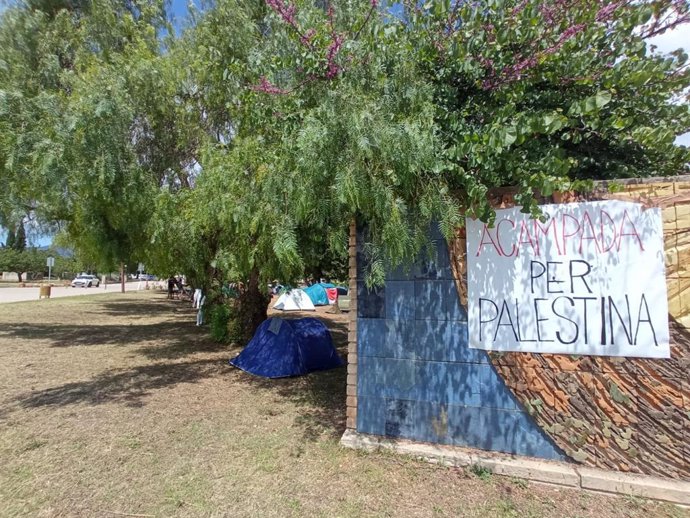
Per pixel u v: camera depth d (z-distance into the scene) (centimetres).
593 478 295
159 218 629
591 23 299
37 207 776
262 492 304
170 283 2544
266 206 367
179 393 550
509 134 277
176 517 275
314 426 432
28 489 308
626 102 336
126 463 349
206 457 360
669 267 294
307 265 572
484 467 321
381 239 313
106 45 762
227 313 957
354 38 349
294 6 345
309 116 308
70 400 515
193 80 699
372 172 295
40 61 746
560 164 283
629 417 300
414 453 344
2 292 2947
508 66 333
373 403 371
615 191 299
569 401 315
